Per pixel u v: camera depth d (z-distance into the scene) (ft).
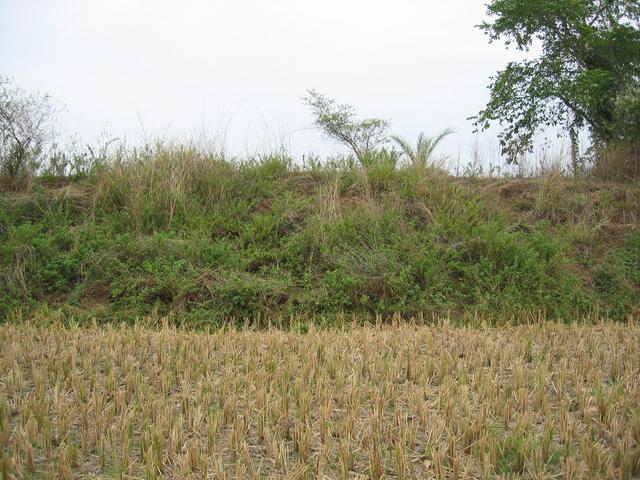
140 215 31.50
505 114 56.03
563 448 11.71
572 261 30.35
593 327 23.54
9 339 19.52
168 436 12.27
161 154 35.35
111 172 34.35
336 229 30.30
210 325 25.21
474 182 36.35
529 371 16.25
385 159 36.81
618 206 34.96
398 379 16.08
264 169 36.14
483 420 12.40
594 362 16.93
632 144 40.29
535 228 33.06
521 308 26.81
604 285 30.12
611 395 13.87
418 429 12.81
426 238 30.07
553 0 53.67
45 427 12.12
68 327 24.76
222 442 12.24
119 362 17.56
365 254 28.78
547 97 53.78
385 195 33.83
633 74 53.78
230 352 17.99
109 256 28.45
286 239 30.60
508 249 29.48
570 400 14.07
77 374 16.12
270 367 16.60
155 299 26.89
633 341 19.67
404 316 26.66
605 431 12.41
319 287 27.71
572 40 54.49
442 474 10.59
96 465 11.35
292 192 34.35
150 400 13.61
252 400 14.16
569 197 35.22
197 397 14.34
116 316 25.64
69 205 32.91
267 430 12.02
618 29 52.60
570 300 27.86
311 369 16.19
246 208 32.73
